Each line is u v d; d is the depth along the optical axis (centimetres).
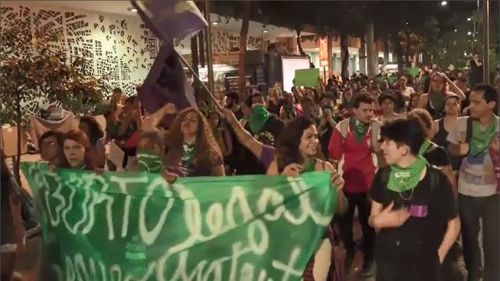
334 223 571
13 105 895
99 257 409
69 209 420
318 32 1459
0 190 407
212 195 381
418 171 367
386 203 373
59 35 1245
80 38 1655
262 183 377
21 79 873
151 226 392
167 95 491
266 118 683
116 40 1798
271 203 377
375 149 586
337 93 1424
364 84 1482
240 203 379
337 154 603
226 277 383
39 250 490
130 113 804
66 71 936
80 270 418
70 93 957
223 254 383
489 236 480
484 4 608
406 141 365
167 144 452
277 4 1250
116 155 683
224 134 593
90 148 481
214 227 383
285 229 377
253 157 587
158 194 390
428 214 364
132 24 1864
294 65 1722
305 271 379
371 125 592
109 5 1527
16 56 895
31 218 486
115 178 401
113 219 402
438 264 367
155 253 392
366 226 601
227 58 1644
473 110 478
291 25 1341
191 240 386
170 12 468
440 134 525
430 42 1823
